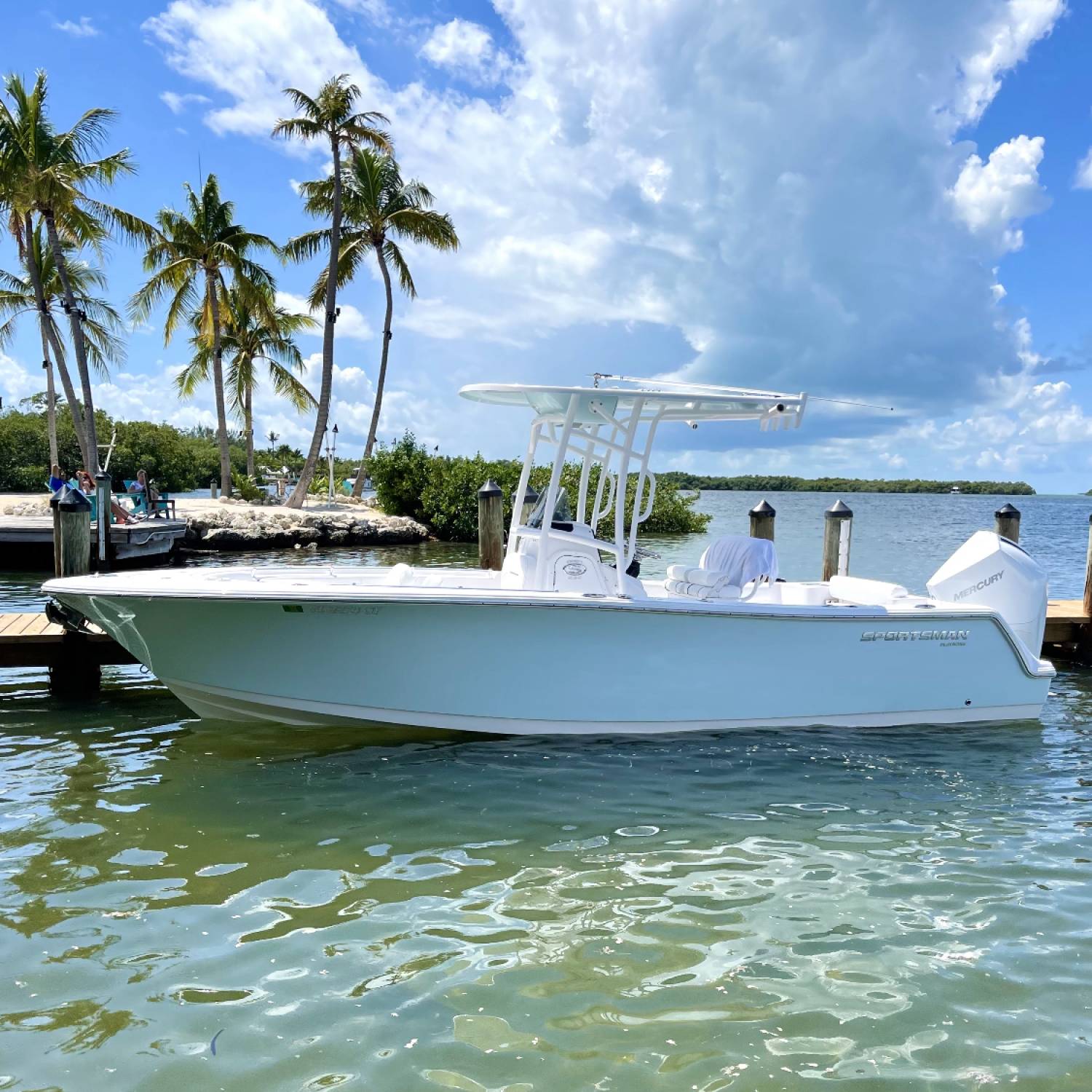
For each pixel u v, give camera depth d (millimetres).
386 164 29531
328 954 3264
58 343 26297
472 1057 2664
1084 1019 2906
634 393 5453
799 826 4605
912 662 6297
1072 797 5121
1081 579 17766
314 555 20219
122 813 4645
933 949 3363
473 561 19203
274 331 30422
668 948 3334
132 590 5258
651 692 5777
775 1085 2549
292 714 5789
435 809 4730
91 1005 2932
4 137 22578
